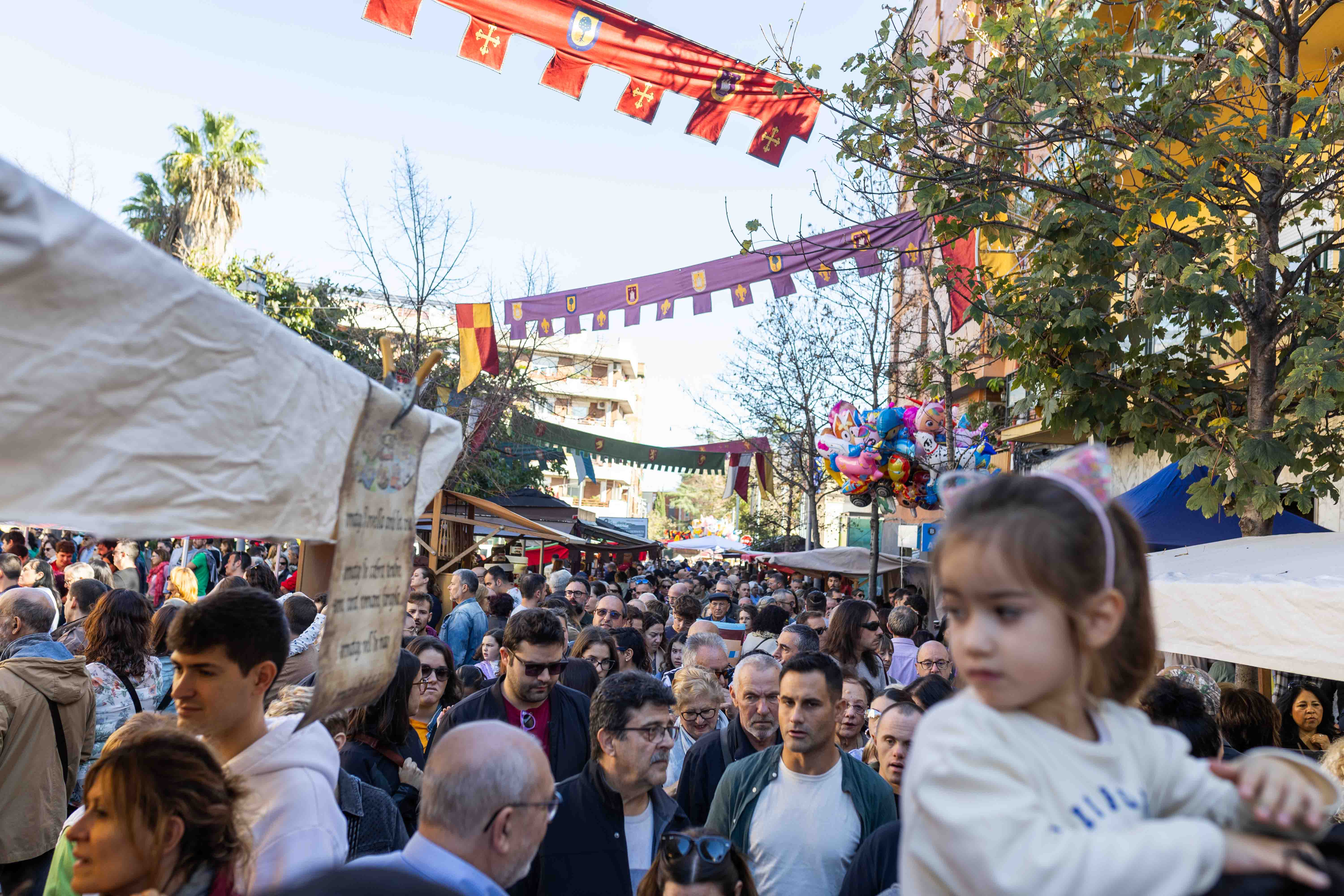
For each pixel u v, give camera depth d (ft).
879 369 70.23
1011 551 4.07
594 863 12.51
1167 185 26.94
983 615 4.15
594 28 23.95
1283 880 3.82
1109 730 4.45
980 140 27.94
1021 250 33.19
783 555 75.72
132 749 8.55
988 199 27.66
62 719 17.48
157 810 8.26
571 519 81.51
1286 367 26.40
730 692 22.41
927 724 4.40
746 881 10.64
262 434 6.60
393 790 15.10
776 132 27.61
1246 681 24.64
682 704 19.10
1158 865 3.72
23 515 5.16
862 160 28.53
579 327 37.81
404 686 15.44
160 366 5.71
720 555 174.70
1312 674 13.66
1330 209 32.58
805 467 84.43
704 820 16.31
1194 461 25.26
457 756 8.57
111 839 8.23
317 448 7.34
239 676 9.86
